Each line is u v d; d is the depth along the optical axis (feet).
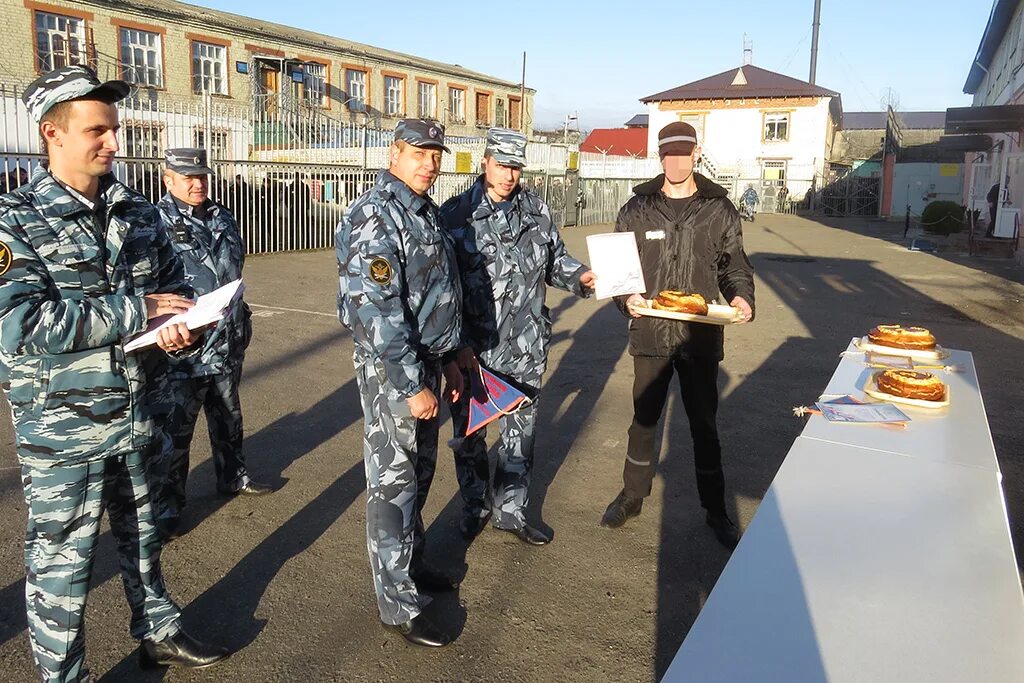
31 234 7.52
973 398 10.87
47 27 78.28
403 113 119.75
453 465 16.61
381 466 9.86
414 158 9.62
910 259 58.90
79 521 8.14
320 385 22.30
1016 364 25.96
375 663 9.96
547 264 12.98
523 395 11.60
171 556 12.50
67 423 7.89
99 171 7.90
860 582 6.00
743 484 15.85
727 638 5.32
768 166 137.28
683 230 12.94
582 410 20.68
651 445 13.66
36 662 8.40
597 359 26.43
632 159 104.47
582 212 91.86
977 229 80.69
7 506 13.93
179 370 12.64
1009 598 5.81
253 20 107.55
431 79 123.85
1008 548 6.52
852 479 7.86
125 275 8.27
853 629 5.43
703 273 13.03
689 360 12.92
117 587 11.51
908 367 12.42
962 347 28.53
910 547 6.51
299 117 66.23
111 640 10.28
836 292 41.96
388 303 9.20
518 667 9.95
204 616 10.87
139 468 8.75
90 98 7.65
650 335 12.95
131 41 84.99
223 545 12.91
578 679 9.73
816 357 26.81
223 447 14.47
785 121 135.23
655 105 143.64
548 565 12.50
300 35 107.24
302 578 11.94
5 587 11.40
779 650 5.20
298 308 33.68
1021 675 4.98
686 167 12.74
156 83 87.40
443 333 10.18
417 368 9.34
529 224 12.47
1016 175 62.28
